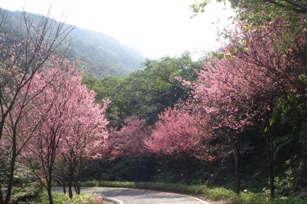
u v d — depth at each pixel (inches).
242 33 338.3
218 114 533.3
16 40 242.4
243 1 248.1
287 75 307.6
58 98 361.4
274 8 213.6
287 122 633.6
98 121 549.6
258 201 432.8
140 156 1352.1
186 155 952.9
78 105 452.8
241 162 898.1
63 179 660.7
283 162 695.1
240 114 429.7
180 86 1202.6
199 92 514.3
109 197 842.8
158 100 1401.3
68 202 482.6
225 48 351.6
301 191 491.8
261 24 265.7
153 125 1336.1
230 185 809.5
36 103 346.6
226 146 844.0
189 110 800.3
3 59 235.1
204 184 927.7
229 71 358.3
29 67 243.1
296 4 199.3
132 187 1198.9
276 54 301.1
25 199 493.4
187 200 642.8
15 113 337.4
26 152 391.2
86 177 1620.3
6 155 360.5
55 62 375.9
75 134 471.2
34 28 246.4
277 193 537.0
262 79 323.6
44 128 346.3
